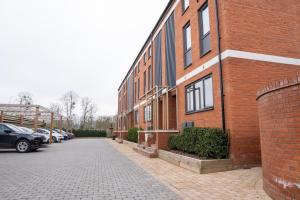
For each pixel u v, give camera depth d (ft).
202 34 32.99
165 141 37.50
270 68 27.78
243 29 27.27
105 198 14.79
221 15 27.76
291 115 12.44
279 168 13.33
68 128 169.89
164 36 49.06
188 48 37.55
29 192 16.06
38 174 22.48
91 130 156.66
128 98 96.84
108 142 89.10
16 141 42.27
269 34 28.43
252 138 25.32
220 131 25.16
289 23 29.78
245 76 26.37
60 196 15.14
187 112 36.04
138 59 78.89
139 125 72.08
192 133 28.73
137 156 39.42
